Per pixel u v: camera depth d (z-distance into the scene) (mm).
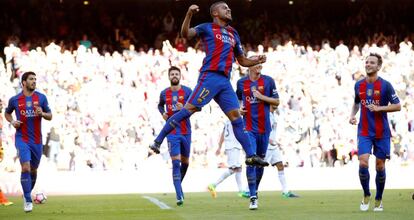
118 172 23625
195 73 32594
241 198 17875
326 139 28672
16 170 25062
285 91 30875
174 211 13352
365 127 12766
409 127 30031
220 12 11039
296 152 28328
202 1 40188
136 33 38500
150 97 30250
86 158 27172
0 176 22406
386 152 12695
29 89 14523
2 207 15633
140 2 39344
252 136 13617
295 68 33000
